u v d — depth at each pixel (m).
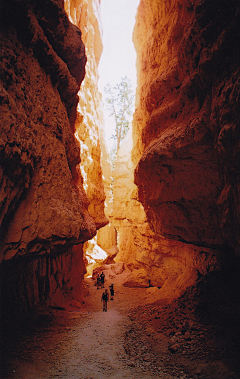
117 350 7.31
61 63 8.07
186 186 9.38
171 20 11.19
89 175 16.86
